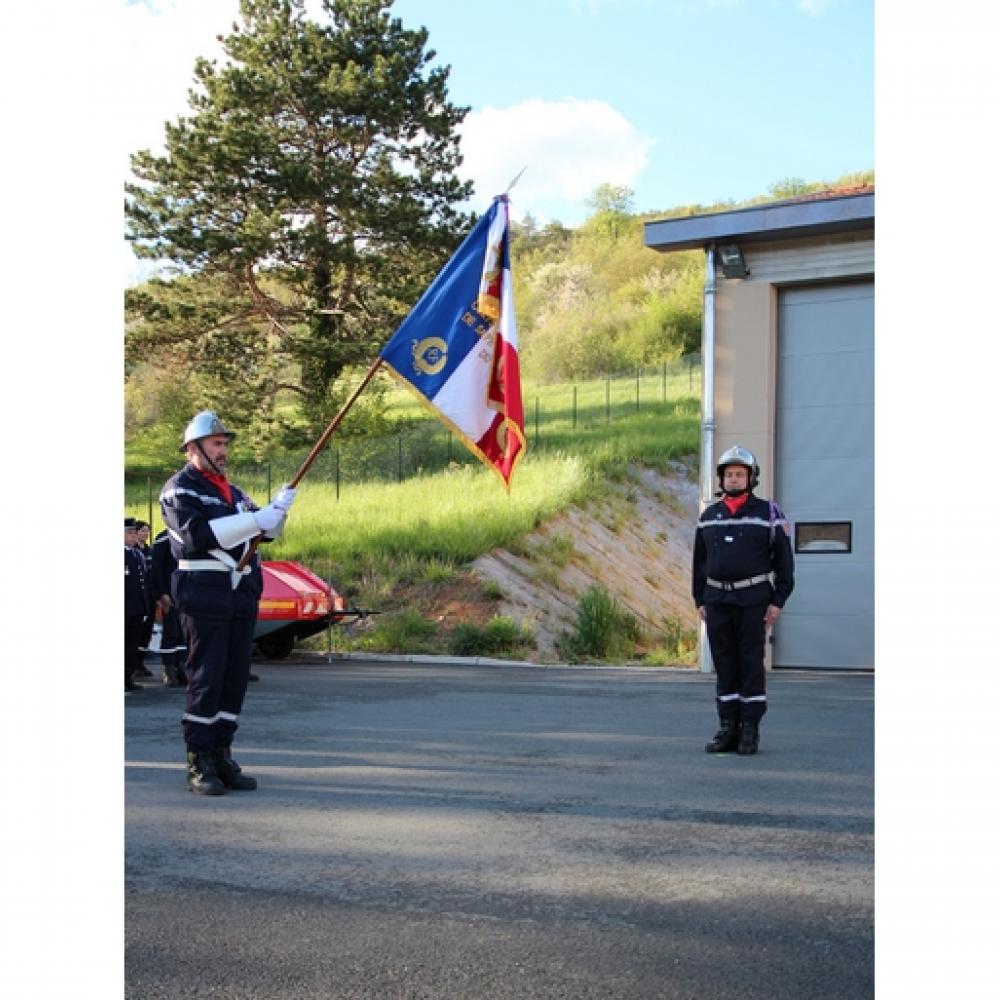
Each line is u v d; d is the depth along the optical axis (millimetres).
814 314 16031
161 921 4223
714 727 9398
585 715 10234
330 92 35906
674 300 79188
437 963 3789
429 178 37469
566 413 44781
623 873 4844
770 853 5164
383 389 38781
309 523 23734
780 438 16156
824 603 15820
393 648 18016
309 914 4309
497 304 7176
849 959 3795
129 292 37094
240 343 38938
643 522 29719
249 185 36469
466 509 24391
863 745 8367
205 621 6578
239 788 6711
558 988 3568
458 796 6477
